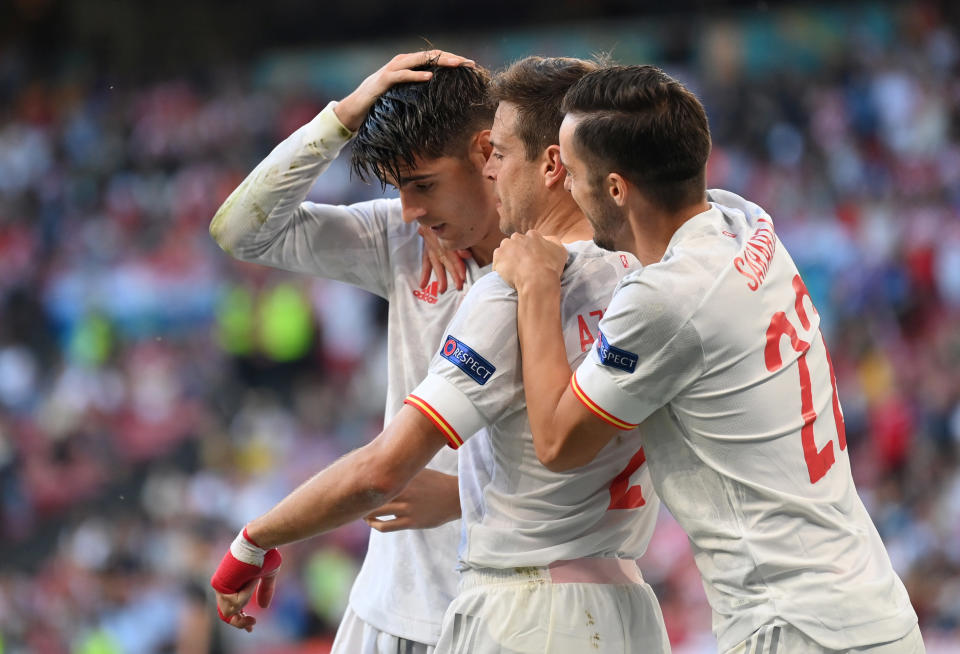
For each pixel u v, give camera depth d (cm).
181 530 3106
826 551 702
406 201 851
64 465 3672
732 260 714
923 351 3419
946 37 4694
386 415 934
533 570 765
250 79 5738
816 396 736
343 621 959
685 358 699
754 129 4566
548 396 720
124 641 2828
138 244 4741
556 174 786
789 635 695
